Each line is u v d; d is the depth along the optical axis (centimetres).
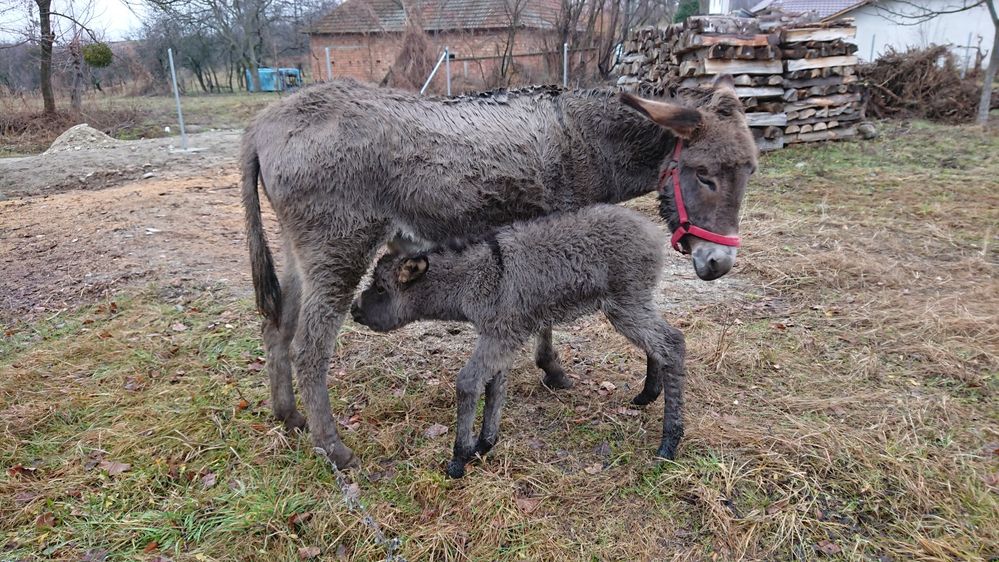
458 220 317
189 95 2883
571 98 329
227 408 357
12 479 296
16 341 441
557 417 351
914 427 325
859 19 2345
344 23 2169
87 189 967
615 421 343
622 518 274
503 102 322
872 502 276
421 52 1638
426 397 371
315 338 308
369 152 295
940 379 373
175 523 273
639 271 297
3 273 571
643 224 302
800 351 411
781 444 313
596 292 299
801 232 621
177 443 325
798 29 948
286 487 293
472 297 302
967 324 426
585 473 302
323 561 253
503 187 313
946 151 936
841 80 989
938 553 248
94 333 445
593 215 301
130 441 325
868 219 644
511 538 264
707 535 264
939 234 594
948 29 2275
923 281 504
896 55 1307
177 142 1384
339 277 310
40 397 366
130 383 382
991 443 313
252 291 518
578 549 258
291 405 343
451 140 303
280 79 3084
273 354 336
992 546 252
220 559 253
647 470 301
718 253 295
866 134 1035
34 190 966
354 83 317
